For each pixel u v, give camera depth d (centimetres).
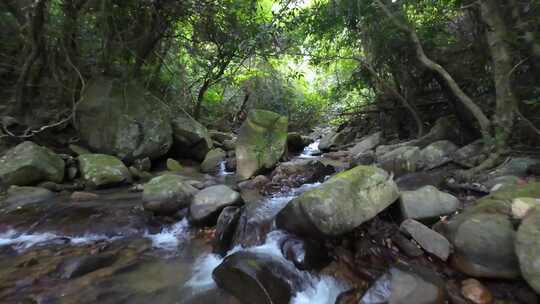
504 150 390
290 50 746
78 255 314
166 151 712
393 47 612
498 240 221
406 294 207
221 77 1023
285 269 258
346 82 855
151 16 721
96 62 738
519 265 197
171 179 439
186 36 891
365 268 255
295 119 1290
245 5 739
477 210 267
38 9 548
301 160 631
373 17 584
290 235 302
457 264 235
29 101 640
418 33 555
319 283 251
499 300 205
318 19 620
